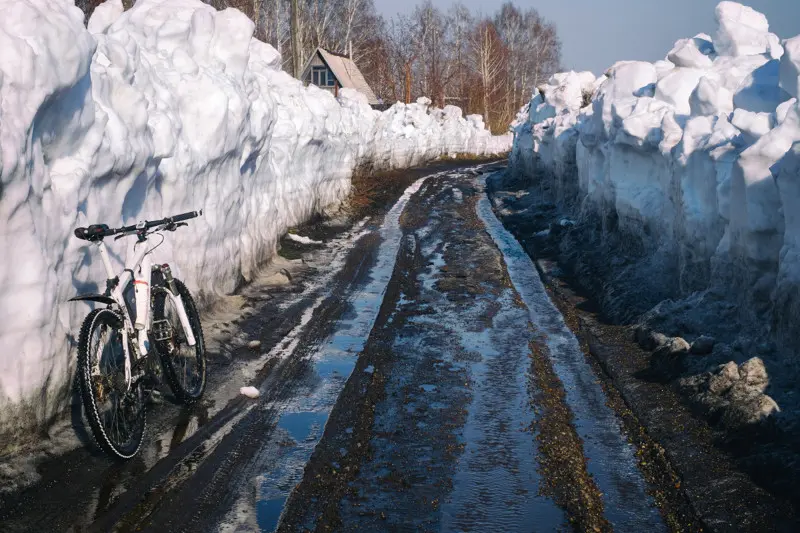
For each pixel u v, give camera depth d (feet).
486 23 252.42
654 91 39.19
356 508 15.96
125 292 18.78
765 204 21.71
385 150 102.83
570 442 19.86
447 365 25.77
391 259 44.65
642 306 30.48
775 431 17.83
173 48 28.84
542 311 34.14
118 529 13.94
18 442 15.47
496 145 197.36
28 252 15.55
